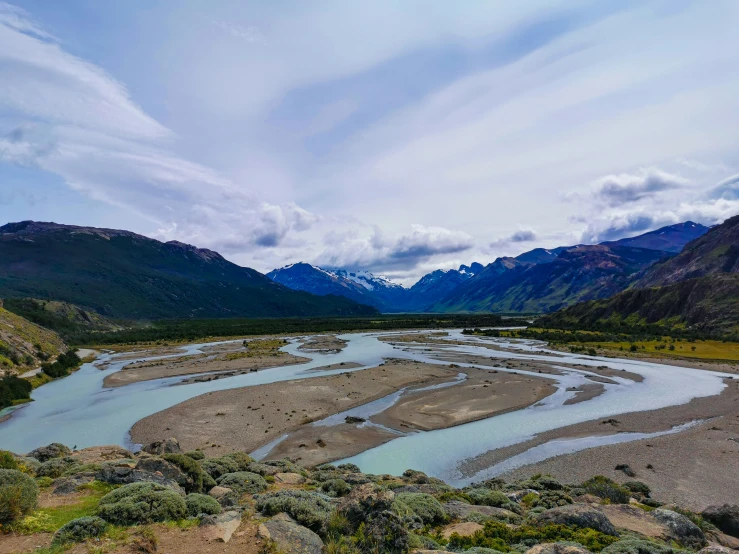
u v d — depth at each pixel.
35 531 12.58
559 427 43.97
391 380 67.00
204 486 20.77
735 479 30.75
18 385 60.19
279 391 59.09
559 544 12.25
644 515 19.17
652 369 80.44
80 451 27.22
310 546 12.29
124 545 11.53
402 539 12.42
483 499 22.11
